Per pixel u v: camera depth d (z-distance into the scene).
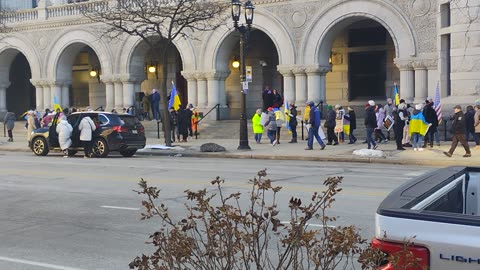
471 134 27.58
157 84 43.69
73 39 41.41
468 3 27.61
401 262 3.28
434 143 27.30
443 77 29.45
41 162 22.69
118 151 26.20
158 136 35.44
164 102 28.70
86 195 13.89
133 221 10.81
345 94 37.66
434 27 29.83
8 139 37.62
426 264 3.31
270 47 40.31
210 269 4.11
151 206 5.01
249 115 40.94
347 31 37.41
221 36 35.78
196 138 34.06
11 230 10.33
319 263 3.90
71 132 25.41
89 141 25.08
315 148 26.89
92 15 37.94
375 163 21.89
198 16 31.03
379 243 3.49
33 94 50.81
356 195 13.07
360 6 31.70
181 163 22.02
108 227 10.38
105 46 40.00
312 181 15.66
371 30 36.75
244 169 19.28
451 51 28.44
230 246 4.07
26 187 15.42
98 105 45.84
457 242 3.24
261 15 34.66
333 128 28.17
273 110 29.45
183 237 4.27
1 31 41.28
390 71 36.38
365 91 37.31
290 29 33.81
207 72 36.31
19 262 8.24
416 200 3.77
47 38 42.56
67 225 10.64
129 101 39.50
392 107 28.75
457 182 4.26
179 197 13.12
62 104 43.00
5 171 19.31
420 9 30.08
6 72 45.84
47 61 42.72
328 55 33.81
